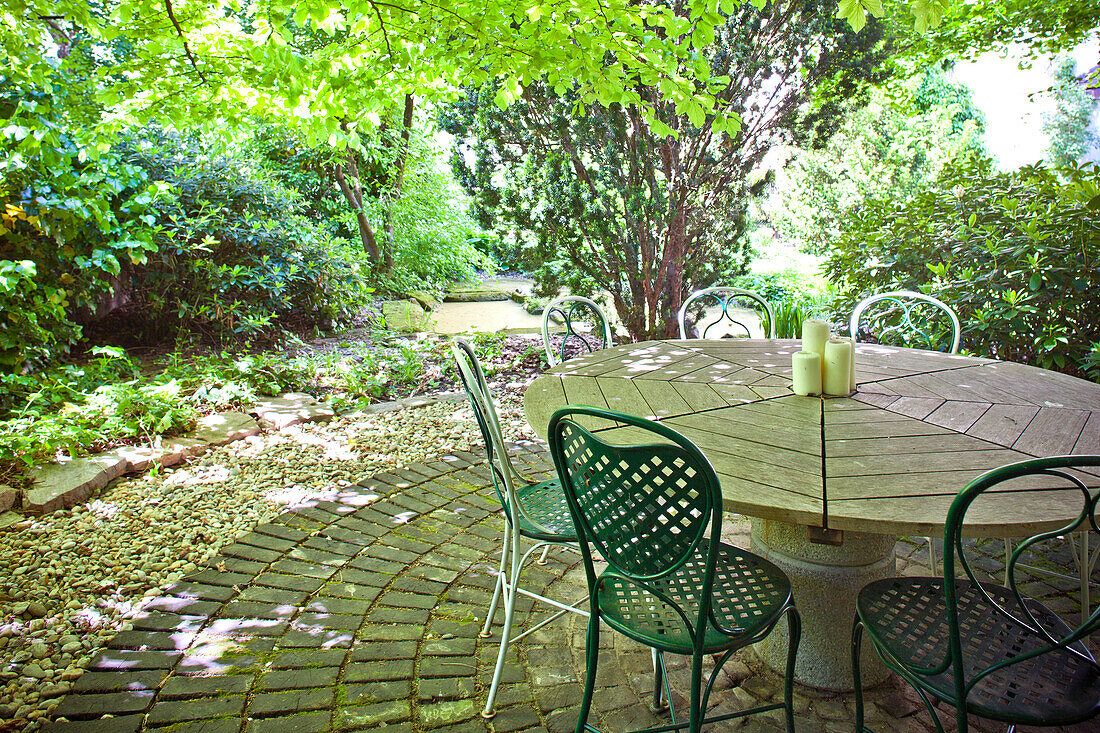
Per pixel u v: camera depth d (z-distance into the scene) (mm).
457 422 4340
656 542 1522
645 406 2238
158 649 2189
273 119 3838
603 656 2193
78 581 2561
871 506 1499
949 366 2635
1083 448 1780
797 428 2008
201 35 3400
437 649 2209
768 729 1895
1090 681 1427
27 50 3385
